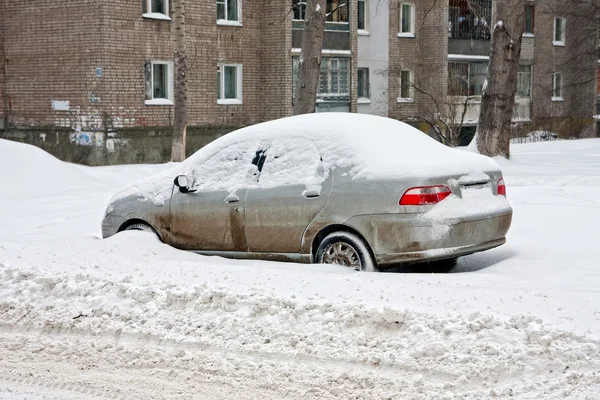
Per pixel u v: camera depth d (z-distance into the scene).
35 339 8.02
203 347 7.53
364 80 48.38
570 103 61.31
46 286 9.23
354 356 7.00
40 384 6.87
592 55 60.78
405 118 45.69
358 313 7.55
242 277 9.34
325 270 9.74
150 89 36.62
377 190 9.77
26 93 36.34
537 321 7.32
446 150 10.62
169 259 10.70
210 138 39.56
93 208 17.17
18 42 36.38
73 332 8.17
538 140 51.91
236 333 7.72
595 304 8.03
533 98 58.78
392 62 49.56
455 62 51.88
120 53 35.16
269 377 6.77
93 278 9.38
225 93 40.53
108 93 34.78
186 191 11.18
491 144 26.84
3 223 15.55
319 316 7.75
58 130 35.66
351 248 9.95
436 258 9.62
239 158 10.99
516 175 21.66
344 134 10.35
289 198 10.33
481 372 6.50
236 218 10.73
